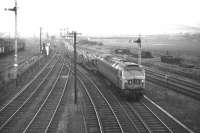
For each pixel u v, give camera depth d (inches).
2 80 1286.9
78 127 693.9
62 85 1338.6
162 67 1817.2
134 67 1005.8
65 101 994.7
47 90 1206.3
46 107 908.6
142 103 947.3
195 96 973.2
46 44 3462.1
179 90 1086.4
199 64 1915.6
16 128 695.7
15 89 1207.6
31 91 1175.6
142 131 663.8
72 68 2044.8
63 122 742.5
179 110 837.8
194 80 1334.9
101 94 1093.8
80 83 1398.9
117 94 1109.1
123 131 661.9
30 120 764.0
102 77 1508.4
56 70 1920.5
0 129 674.8
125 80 987.9
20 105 932.6
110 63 1232.2
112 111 828.6
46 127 700.7
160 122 726.5
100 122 727.7
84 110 861.2
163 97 1017.5
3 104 938.1
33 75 1647.4
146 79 1427.2
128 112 834.8
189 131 644.1
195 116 770.2
